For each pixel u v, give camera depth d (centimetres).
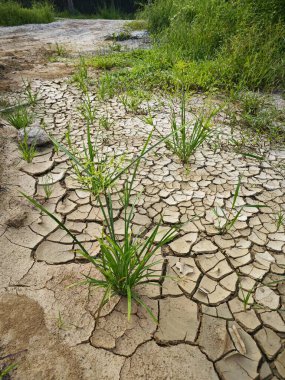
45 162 233
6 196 200
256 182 220
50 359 123
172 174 225
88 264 161
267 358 125
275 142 273
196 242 174
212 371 121
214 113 255
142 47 576
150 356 125
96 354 125
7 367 120
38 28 830
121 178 218
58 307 141
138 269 137
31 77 408
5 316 137
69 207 194
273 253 168
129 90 347
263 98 343
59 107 320
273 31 424
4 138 256
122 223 184
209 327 135
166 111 315
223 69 383
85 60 493
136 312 139
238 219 189
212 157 247
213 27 462
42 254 166
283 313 141
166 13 646
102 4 1583
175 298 146
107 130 279
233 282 154
